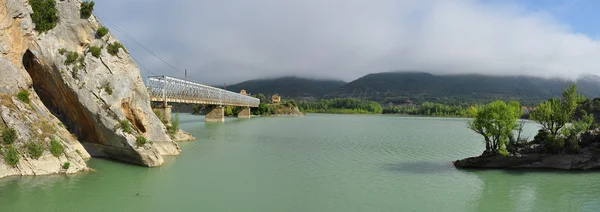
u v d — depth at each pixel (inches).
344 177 1700.3
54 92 1881.2
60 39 1758.1
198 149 2495.1
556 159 1904.5
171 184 1508.4
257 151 2456.9
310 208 1245.7
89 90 1769.2
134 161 1855.3
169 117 3122.5
